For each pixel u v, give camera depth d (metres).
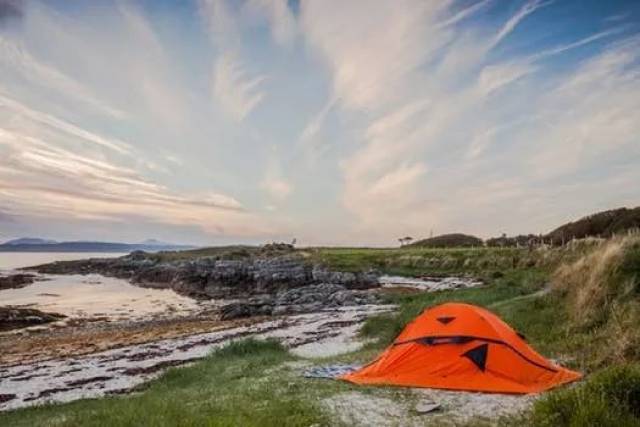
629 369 9.53
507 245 91.00
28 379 21.84
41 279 102.94
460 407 10.58
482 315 13.27
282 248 128.00
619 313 15.11
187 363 22.64
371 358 16.77
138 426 9.64
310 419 9.84
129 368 22.75
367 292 50.56
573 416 8.42
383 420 9.91
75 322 44.47
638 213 62.88
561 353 14.62
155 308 54.31
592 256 21.03
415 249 104.25
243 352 21.16
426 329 13.49
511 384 11.77
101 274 119.69
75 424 11.02
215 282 78.44
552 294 21.86
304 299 47.69
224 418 9.58
